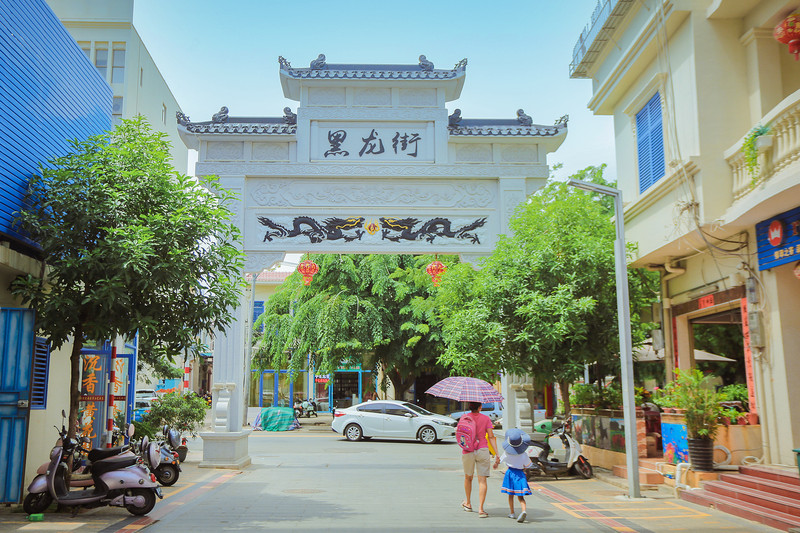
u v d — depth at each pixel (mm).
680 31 11438
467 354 13375
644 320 15227
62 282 9500
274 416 28734
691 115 11023
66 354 12062
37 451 10672
